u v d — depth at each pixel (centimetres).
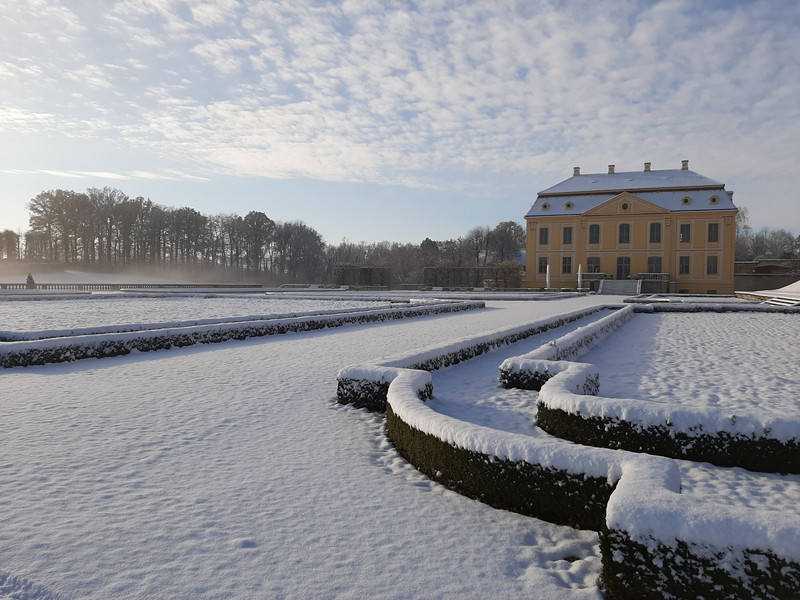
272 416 700
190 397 794
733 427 527
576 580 341
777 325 1916
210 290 5519
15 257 10631
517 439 448
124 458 534
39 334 1225
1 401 763
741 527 287
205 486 470
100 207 9575
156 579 325
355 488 475
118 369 1017
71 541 368
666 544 300
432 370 955
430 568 346
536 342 1380
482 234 10531
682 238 5575
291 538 380
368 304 2831
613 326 1758
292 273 10444
